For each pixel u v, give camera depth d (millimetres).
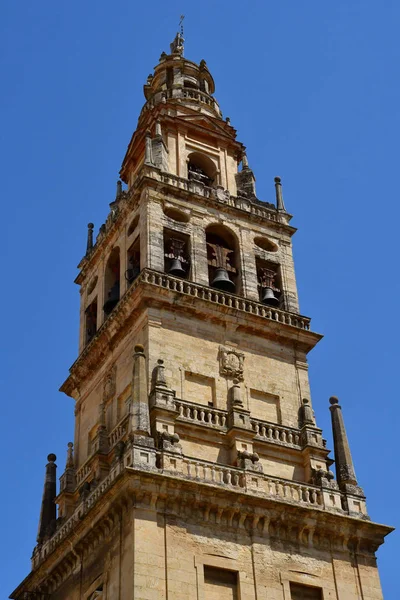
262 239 63375
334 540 50812
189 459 48750
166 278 56688
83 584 48938
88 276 66500
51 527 55188
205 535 47250
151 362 53531
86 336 63469
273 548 48750
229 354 56281
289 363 58281
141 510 46031
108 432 56062
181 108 68625
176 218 61062
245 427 52625
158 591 44344
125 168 69875
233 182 67250
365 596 49750
